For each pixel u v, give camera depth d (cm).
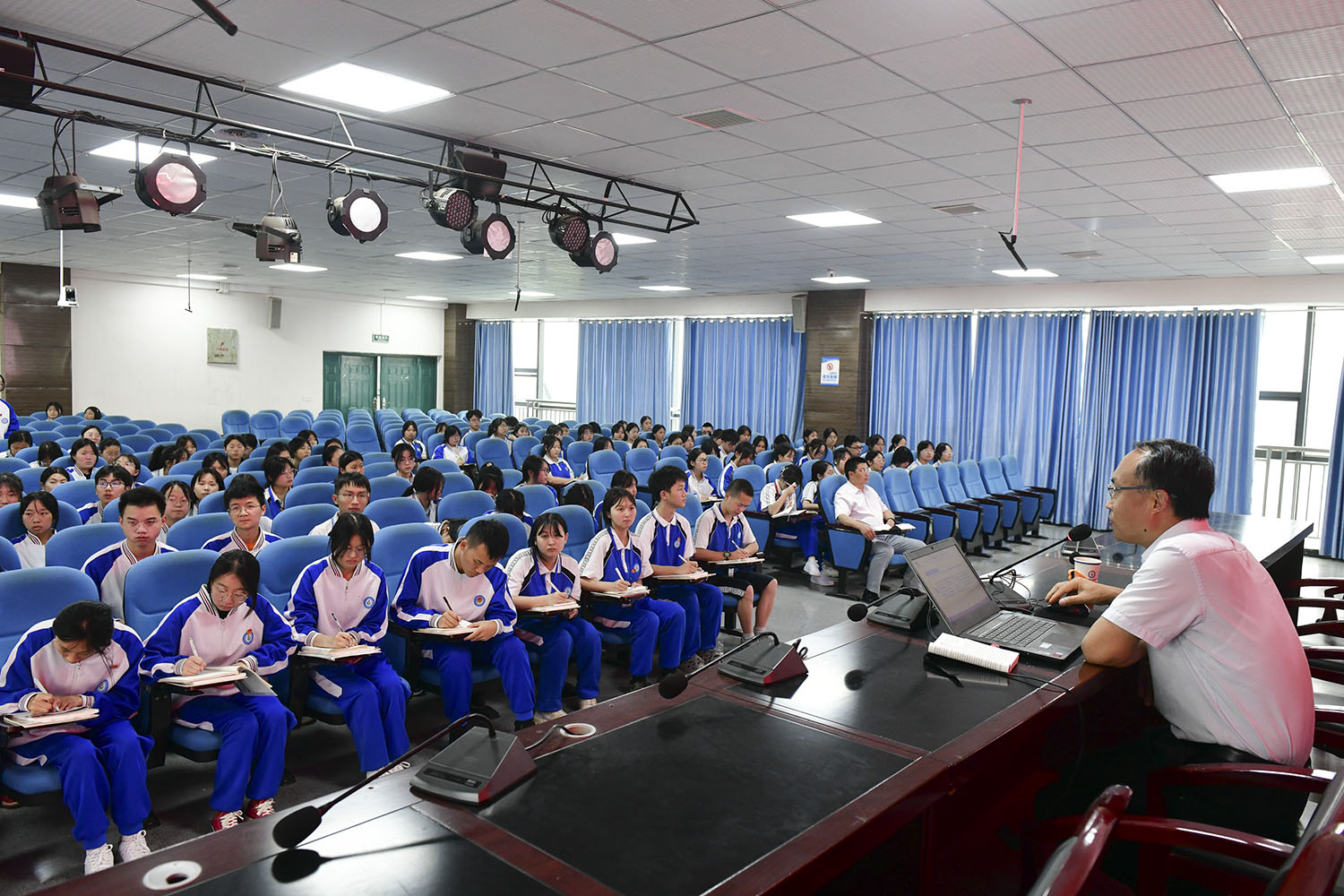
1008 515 835
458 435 920
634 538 429
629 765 146
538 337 1614
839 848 122
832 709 174
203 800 302
